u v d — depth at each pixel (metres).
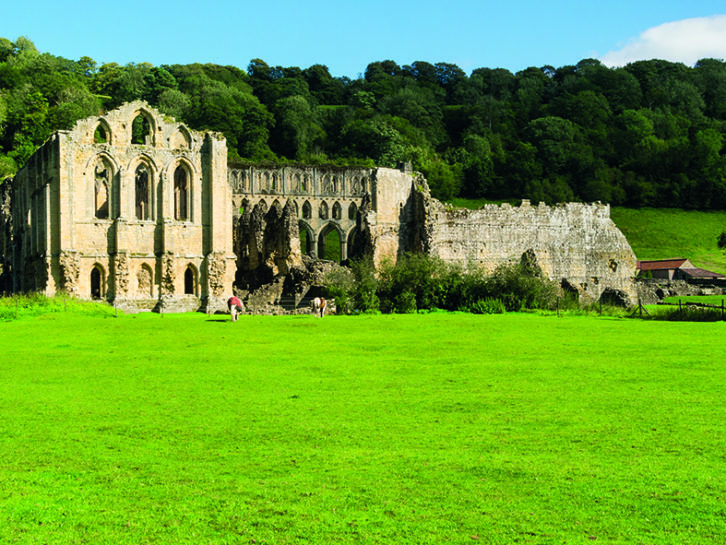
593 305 74.50
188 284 78.94
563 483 14.14
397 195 107.06
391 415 19.88
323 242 147.88
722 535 11.80
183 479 14.52
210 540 11.76
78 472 14.95
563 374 27.11
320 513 12.77
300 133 194.38
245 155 183.00
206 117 185.38
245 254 99.12
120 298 74.44
